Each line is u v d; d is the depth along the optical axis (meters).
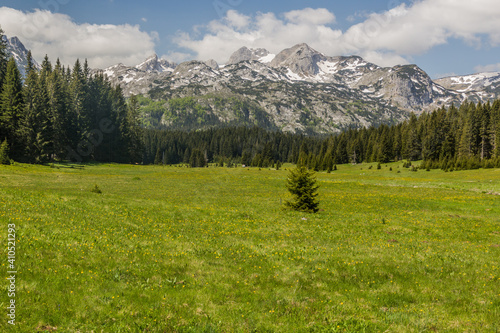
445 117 155.00
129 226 20.59
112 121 136.00
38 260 11.95
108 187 53.97
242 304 10.48
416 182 75.62
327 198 47.69
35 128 92.19
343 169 152.88
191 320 9.13
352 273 14.48
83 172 85.88
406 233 25.52
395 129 183.75
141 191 51.03
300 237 22.28
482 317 10.16
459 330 9.22
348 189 61.59
